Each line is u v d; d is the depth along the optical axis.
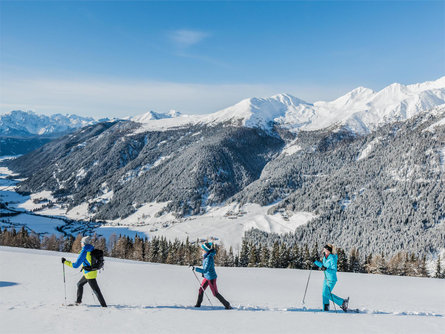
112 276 21.61
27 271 20.23
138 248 98.31
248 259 95.00
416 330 9.23
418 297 19.67
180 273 25.25
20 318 9.05
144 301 13.42
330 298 12.48
